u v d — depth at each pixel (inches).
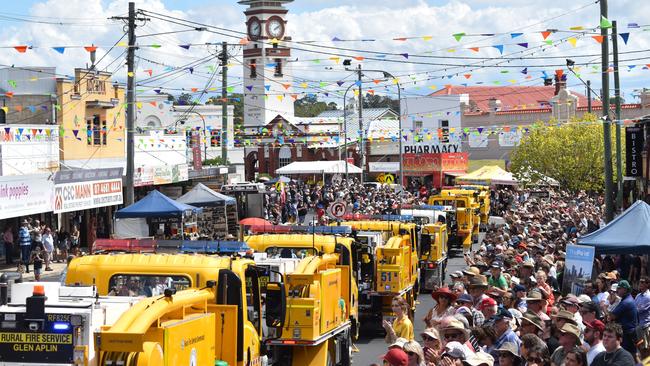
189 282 505.0
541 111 3627.0
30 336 367.9
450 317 457.4
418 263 1159.6
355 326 798.5
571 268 786.2
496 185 3275.1
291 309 633.0
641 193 1568.7
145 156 2119.8
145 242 634.2
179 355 402.0
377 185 3127.5
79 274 516.1
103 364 369.7
